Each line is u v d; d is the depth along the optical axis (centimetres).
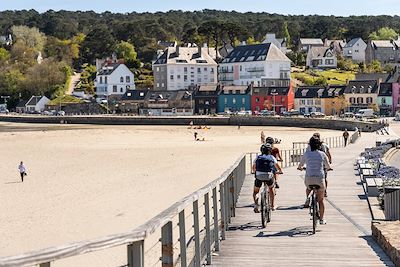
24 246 2188
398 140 5428
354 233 1401
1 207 3098
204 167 4862
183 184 3822
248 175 3003
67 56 19588
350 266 1077
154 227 635
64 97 16362
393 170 2397
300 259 1137
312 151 1415
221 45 19262
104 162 5375
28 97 16812
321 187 1410
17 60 18262
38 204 3175
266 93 13812
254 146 7156
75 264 1758
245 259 1139
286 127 11494
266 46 15125
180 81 15912
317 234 1389
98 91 16400
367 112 12000
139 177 4247
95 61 19425
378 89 13000
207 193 1061
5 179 4319
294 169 3216
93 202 3167
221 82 15975
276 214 1689
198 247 955
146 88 16550
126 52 19088
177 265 963
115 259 1812
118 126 12350
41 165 5216
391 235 1201
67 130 10631
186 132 10150
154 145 7381
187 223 1828
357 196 2094
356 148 5141
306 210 1756
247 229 1460
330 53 17438
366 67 17100
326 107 13362
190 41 19325
